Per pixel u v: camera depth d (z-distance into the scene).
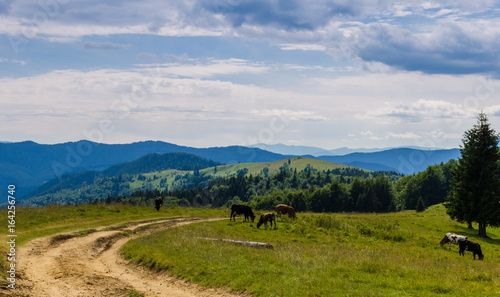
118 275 18.89
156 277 18.27
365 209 152.50
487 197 49.28
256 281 15.07
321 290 13.51
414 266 18.77
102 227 34.97
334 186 157.62
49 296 14.23
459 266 21.12
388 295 12.93
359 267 17.52
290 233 34.88
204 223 39.94
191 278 16.88
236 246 24.53
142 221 41.25
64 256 22.11
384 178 160.50
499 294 13.56
